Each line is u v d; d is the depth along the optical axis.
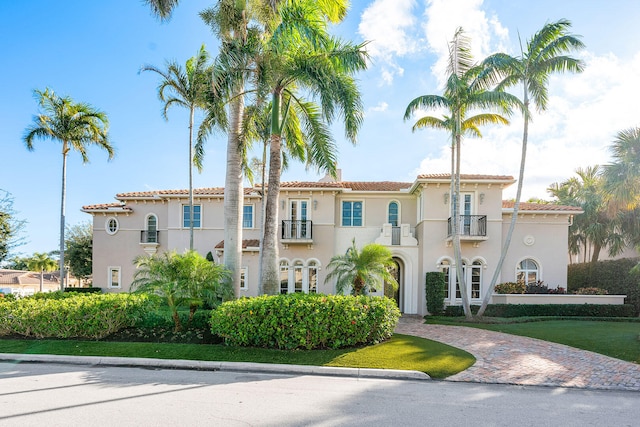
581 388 7.52
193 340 10.45
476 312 19.42
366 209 22.59
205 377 7.85
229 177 13.93
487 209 20.61
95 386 7.09
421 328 14.70
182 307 12.74
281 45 12.43
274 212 13.12
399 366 8.48
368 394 6.85
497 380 7.92
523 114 15.65
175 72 17.89
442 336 12.66
